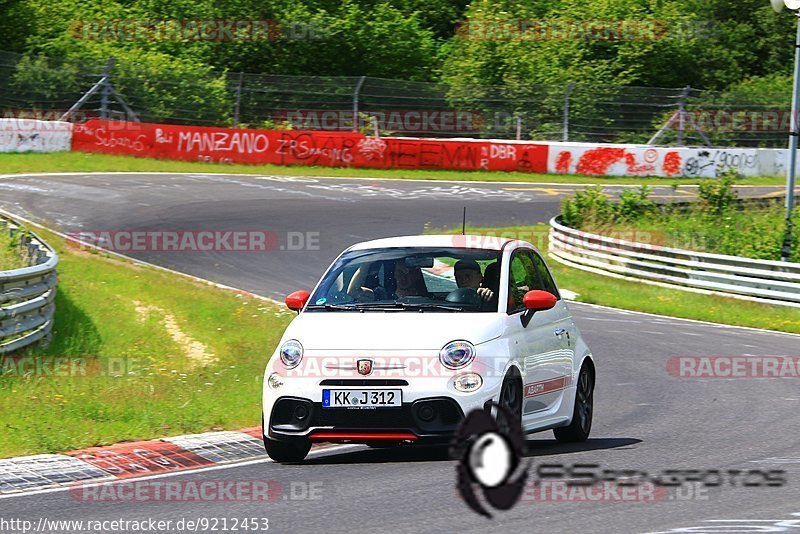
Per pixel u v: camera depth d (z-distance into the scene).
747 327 61.91
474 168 129.88
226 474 24.36
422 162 127.38
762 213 99.81
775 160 145.62
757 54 195.88
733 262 73.44
